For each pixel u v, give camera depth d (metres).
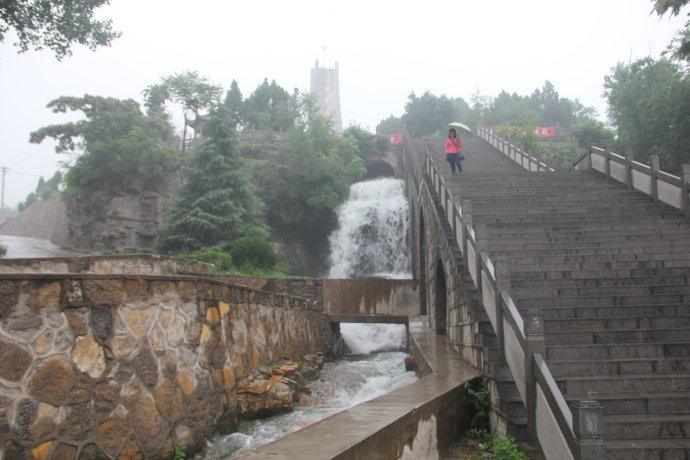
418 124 65.19
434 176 17.67
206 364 7.65
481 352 8.59
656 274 9.59
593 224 12.35
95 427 5.18
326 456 4.05
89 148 31.67
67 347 4.99
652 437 5.70
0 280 4.40
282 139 38.44
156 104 36.22
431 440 6.35
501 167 27.06
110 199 31.91
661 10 16.52
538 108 71.62
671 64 29.84
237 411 8.53
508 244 11.22
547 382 5.13
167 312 6.71
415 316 19.88
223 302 8.62
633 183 15.33
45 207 43.28
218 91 36.72
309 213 35.81
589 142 18.98
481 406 7.77
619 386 6.56
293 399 10.08
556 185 16.34
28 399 4.51
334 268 35.16
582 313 8.30
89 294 5.34
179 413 6.64
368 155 48.78
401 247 33.62
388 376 14.05
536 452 5.55
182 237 24.62
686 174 12.73
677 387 6.55
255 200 28.11
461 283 10.66
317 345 16.59
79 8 14.62
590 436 4.08
